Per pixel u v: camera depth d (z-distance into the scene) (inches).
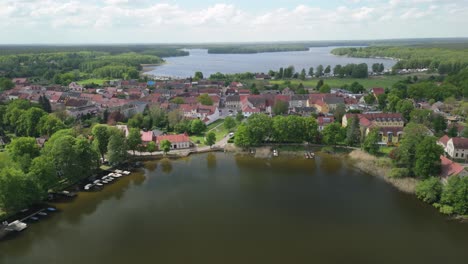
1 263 2992.1
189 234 3452.3
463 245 3292.3
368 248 3238.2
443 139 5797.2
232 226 3604.8
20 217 3720.5
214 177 4982.8
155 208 3996.1
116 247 3233.3
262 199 4247.0
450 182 4015.8
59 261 3024.1
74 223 3651.6
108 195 4338.1
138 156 5757.9
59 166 4397.1
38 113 6565.0
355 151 5905.5
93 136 5718.5
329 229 3555.6
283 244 3292.3
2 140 6077.8
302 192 4466.0
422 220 3742.6
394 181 4739.2
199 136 7027.6
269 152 6023.6
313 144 6378.0
